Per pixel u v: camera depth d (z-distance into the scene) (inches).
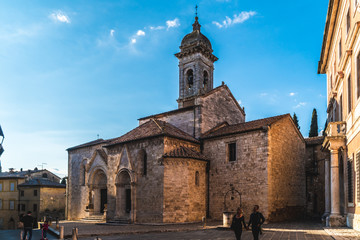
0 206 2623.0
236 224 589.3
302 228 990.4
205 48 1887.3
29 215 796.6
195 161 1336.1
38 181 2503.7
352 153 870.4
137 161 1385.3
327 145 1059.9
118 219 1401.3
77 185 1925.4
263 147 1262.3
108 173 1531.7
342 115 1065.5
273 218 1225.4
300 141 1518.2
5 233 1140.5
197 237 822.5
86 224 1390.3
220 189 1365.7
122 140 1486.2
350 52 884.6
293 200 1384.1
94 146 1863.9
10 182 2628.0
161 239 807.1
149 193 1315.2
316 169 1514.5
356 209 824.3
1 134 789.9
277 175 1296.8
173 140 1350.9
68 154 2050.9
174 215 1252.5
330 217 958.4
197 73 1850.4
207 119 1558.8
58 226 1180.5
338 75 1038.4
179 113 1621.6
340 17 1060.5
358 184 800.3
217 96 1658.5
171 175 1279.5
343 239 660.1
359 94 816.9
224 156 1382.9
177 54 1930.4
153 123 1492.4
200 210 1323.8
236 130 1369.3
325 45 1318.9
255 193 1254.3
